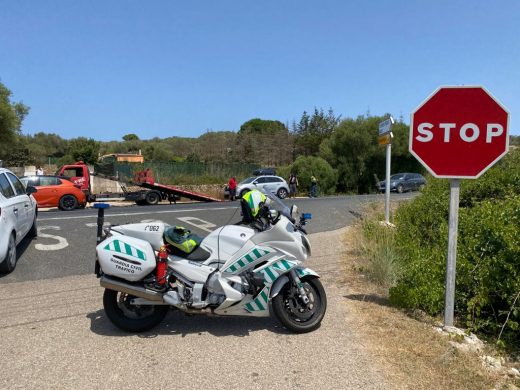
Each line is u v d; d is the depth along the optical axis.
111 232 4.67
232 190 26.77
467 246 6.26
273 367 3.90
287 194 28.27
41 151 62.00
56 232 10.28
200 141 73.00
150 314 4.69
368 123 41.34
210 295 4.50
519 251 5.31
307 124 54.12
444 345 4.39
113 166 30.41
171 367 3.89
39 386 3.56
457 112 4.65
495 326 5.31
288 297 4.66
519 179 10.27
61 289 6.19
